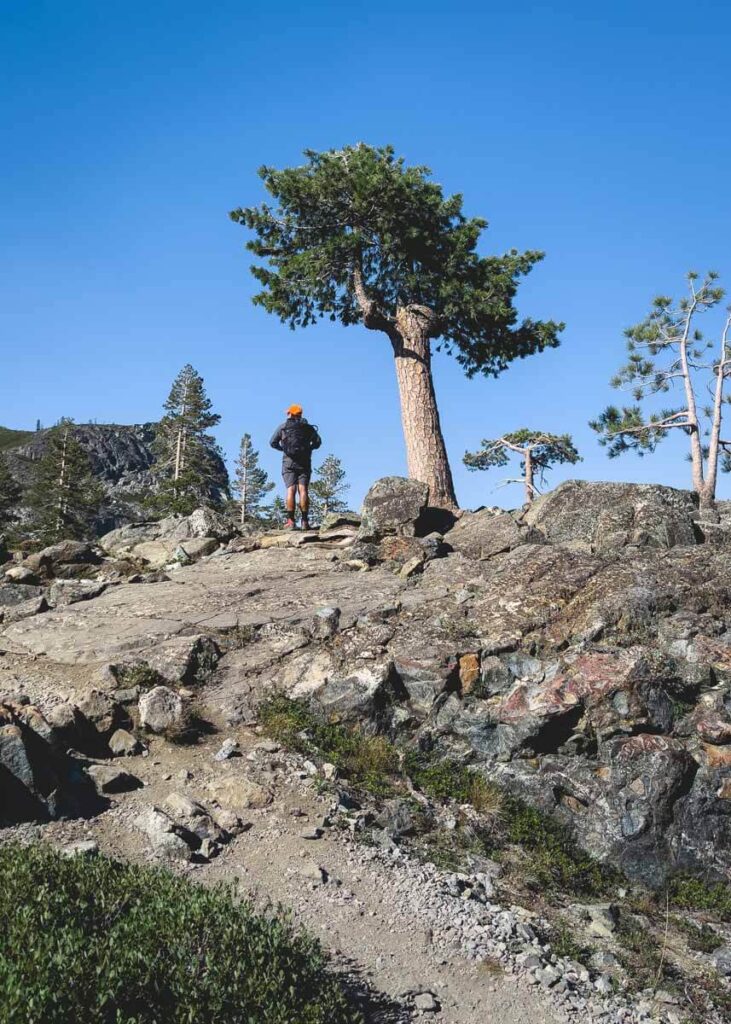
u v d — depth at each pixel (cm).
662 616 1127
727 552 1286
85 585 1453
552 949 693
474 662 1069
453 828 855
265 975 503
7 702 952
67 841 729
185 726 944
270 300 2367
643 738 945
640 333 3164
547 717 962
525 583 1243
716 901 844
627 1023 623
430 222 2309
